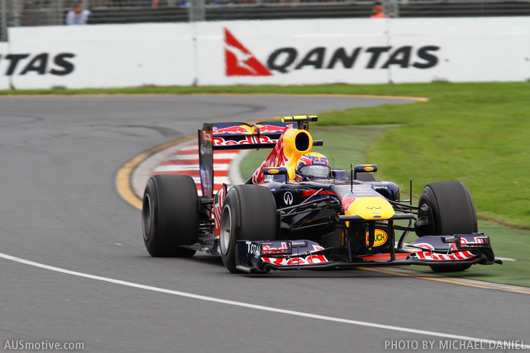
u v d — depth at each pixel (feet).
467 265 86.02
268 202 83.87
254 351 56.54
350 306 69.41
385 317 65.72
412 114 226.99
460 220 85.40
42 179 156.97
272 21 288.51
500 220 124.77
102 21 293.23
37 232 112.57
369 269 90.07
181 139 195.62
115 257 96.17
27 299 72.13
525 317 66.13
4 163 171.53
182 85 288.30
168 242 96.73
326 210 87.35
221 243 86.69
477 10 298.56
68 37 284.41
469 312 67.62
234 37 287.69
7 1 290.56
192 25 288.30
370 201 80.94
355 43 289.94
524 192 142.10
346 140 193.06
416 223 88.48
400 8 299.17
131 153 181.78
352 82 290.97
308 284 79.41
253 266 80.59
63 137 200.23
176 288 77.05
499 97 253.03
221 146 100.12
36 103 257.96
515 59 291.79
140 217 126.11
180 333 60.95
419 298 72.90
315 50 289.12
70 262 91.30
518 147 182.19
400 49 290.56
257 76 289.53
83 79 285.64
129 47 286.25
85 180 156.35
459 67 291.58
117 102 258.16
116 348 57.21
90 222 121.29
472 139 193.47
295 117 100.27
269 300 71.61
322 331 61.46
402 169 163.63
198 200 98.63
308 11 295.69
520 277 84.79
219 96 269.23
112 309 68.33
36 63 284.41
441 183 88.22
